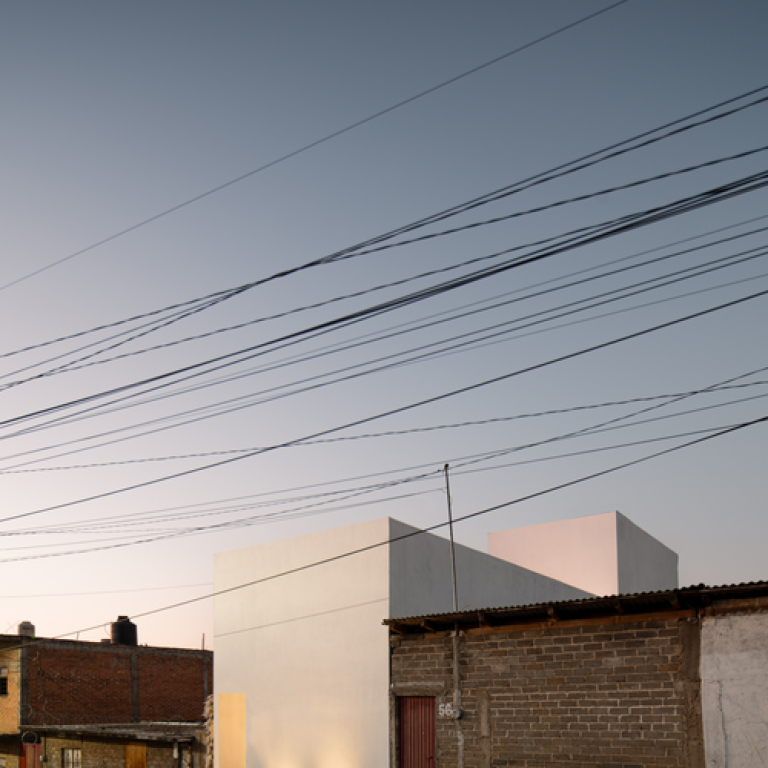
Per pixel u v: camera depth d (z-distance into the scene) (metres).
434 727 16.91
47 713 32.00
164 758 24.75
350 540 19.89
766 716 12.52
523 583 24.05
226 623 22.53
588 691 14.53
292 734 19.86
